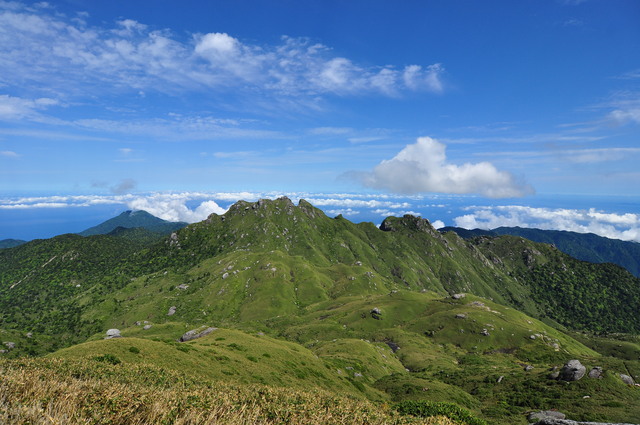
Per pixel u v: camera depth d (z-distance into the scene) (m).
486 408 80.94
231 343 68.25
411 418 17.44
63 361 24.14
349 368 101.75
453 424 18.52
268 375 52.88
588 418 62.91
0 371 11.24
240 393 19.86
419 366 160.38
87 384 12.55
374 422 15.70
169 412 10.96
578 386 83.00
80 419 9.00
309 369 68.25
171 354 46.69
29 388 10.25
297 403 17.28
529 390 89.25
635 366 104.38
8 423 7.78
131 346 44.78
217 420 11.07
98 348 41.72
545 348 195.12
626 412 66.19
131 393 12.16
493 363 168.88
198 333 87.50
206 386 25.05
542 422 27.66
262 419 12.81
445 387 90.25
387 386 92.25
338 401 19.44
